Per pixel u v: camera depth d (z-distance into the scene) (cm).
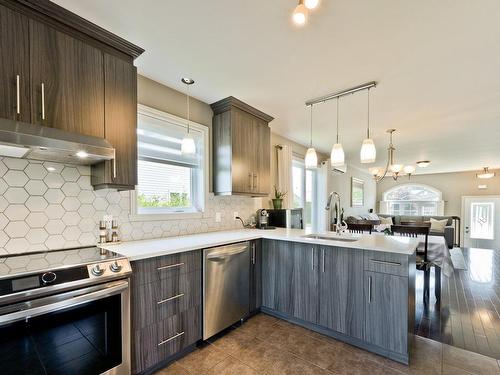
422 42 182
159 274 180
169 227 252
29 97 142
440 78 233
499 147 493
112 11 156
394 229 324
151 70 226
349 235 270
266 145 331
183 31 174
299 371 180
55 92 152
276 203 390
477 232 809
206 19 162
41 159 172
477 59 202
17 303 119
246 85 252
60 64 155
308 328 240
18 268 132
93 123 168
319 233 288
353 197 761
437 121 349
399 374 176
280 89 260
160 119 250
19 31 140
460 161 651
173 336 188
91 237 198
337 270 220
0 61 134
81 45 165
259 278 269
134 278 166
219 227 306
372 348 203
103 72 175
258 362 190
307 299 238
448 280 399
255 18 161
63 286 131
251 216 359
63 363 132
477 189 817
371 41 182
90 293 139
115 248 187
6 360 116
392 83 243
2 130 126
